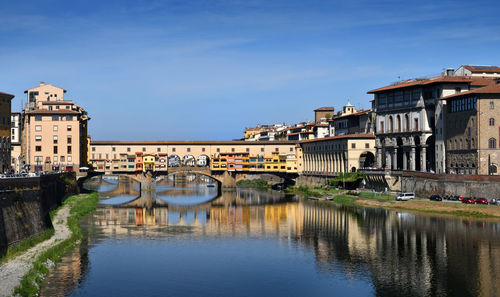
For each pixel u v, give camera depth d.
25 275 71.00
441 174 140.25
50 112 191.50
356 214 134.12
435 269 79.50
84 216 135.12
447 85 155.50
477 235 100.75
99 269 80.50
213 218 134.12
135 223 124.38
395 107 175.12
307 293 70.62
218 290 71.88
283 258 88.12
